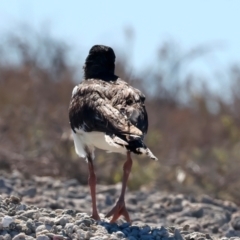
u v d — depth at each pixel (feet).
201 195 50.60
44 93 69.77
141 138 27.71
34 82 70.64
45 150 54.95
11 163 53.31
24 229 28.25
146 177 53.83
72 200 43.14
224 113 77.92
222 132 71.61
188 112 78.38
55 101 70.13
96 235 27.81
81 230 27.91
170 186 53.16
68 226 28.14
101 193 46.75
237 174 55.31
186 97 80.48
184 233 31.48
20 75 72.79
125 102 29.58
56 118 61.57
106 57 34.91
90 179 32.19
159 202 45.24
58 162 53.57
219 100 79.56
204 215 41.91
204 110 77.87
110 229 29.50
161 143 65.36
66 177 52.95
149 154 27.32
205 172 55.31
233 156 59.82
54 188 46.80
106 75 34.68
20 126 59.62
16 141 57.11
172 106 79.61
